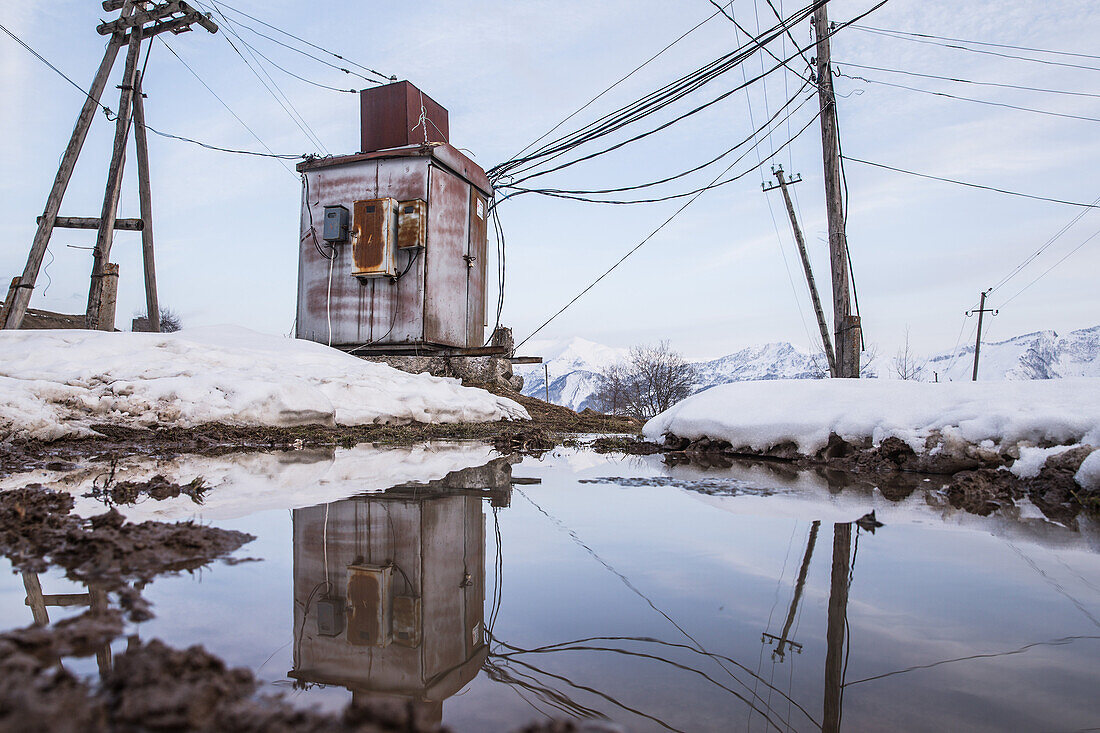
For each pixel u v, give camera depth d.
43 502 3.36
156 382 7.43
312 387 8.57
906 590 2.29
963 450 5.19
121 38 10.95
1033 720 1.36
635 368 48.28
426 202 13.26
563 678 1.61
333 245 13.57
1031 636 1.85
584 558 2.71
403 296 13.26
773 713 1.41
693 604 2.15
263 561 2.49
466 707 1.47
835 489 4.55
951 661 1.70
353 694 1.50
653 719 1.38
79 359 7.62
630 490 4.45
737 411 7.39
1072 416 4.67
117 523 2.83
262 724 1.17
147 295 12.59
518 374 17.02
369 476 4.94
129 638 1.65
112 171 10.88
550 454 7.07
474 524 3.31
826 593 2.26
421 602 2.16
